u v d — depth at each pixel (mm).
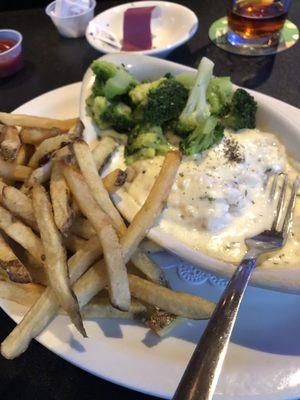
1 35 396
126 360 189
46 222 203
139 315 205
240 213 238
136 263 213
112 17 408
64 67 391
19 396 195
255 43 384
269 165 254
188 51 389
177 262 230
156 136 260
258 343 196
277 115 265
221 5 444
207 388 143
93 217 201
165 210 239
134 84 286
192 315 193
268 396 173
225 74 362
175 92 268
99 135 281
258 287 194
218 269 201
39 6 482
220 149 253
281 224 231
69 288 191
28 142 266
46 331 198
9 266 201
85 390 195
